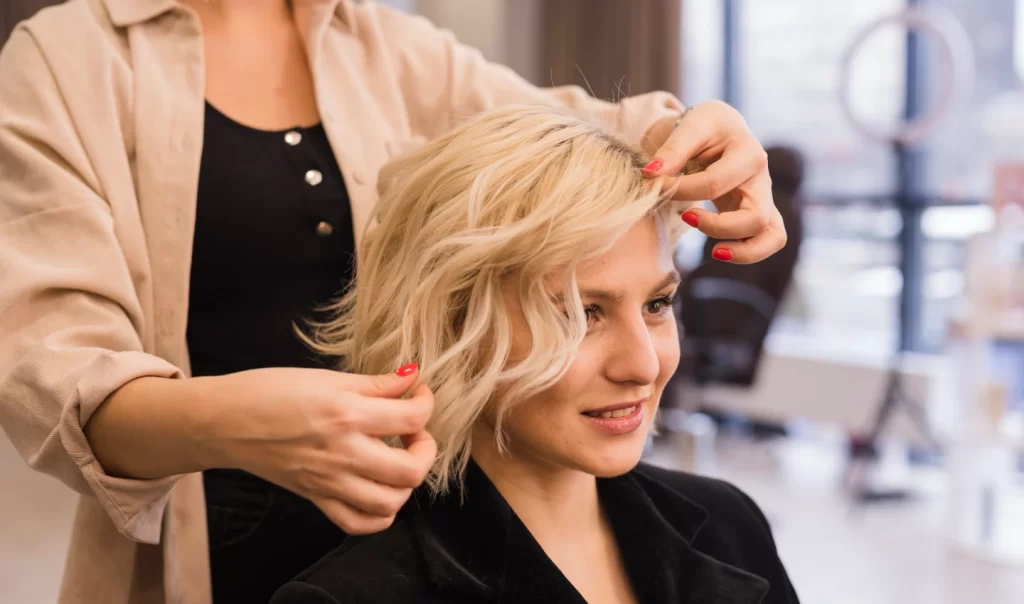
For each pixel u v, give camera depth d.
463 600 0.90
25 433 0.85
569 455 0.90
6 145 0.96
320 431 0.66
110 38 1.08
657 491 1.10
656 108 1.17
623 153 0.91
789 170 3.64
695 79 5.18
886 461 4.52
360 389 0.70
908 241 4.48
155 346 1.04
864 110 4.47
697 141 0.92
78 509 1.06
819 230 4.84
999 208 3.43
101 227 0.94
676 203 0.97
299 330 1.10
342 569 0.89
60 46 1.03
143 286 1.02
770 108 5.00
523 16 5.11
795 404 4.74
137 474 0.83
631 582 1.02
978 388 3.39
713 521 1.14
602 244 0.85
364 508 0.68
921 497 4.10
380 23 1.29
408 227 0.92
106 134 1.01
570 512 1.00
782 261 3.63
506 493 0.97
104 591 1.05
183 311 1.04
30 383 0.83
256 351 1.10
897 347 4.55
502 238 0.84
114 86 1.04
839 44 4.70
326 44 1.18
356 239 1.13
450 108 1.26
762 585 1.03
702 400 5.08
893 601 3.06
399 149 1.19
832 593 3.14
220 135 1.09
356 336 0.96
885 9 4.52
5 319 0.88
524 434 0.91
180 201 1.04
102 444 0.80
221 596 1.09
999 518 3.66
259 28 1.16
